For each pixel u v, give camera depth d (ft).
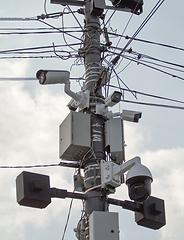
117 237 25.95
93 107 31.45
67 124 30.14
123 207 28.76
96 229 25.91
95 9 36.14
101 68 34.73
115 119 31.40
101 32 36.35
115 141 30.71
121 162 31.19
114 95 29.71
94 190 28.40
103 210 28.09
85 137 29.73
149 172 25.30
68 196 27.50
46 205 26.45
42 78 28.63
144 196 24.89
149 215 28.73
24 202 25.90
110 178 27.81
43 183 26.37
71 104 34.32
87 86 33.17
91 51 34.60
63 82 29.58
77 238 29.48
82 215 29.35
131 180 25.12
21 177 26.21
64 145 29.94
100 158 29.63
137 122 31.19
